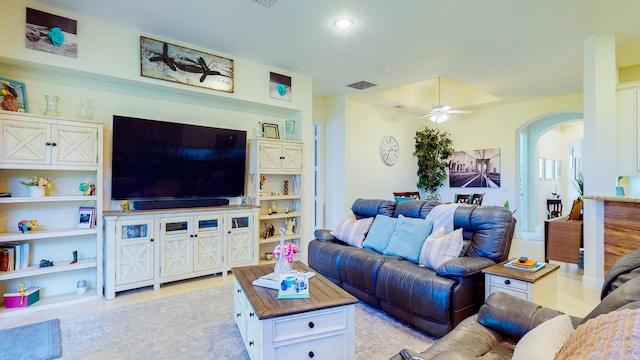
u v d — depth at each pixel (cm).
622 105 377
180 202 407
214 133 430
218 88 411
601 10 310
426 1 293
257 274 260
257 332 194
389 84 542
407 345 243
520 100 656
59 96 338
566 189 996
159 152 385
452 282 243
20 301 302
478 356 147
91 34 328
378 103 675
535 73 489
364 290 310
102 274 338
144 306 317
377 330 266
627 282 130
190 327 273
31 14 297
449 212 309
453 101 723
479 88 571
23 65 308
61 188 344
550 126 763
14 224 322
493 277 244
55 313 300
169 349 238
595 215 365
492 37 367
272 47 396
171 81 377
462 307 240
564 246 448
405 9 307
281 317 184
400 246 314
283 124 514
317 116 622
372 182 684
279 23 336
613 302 120
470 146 748
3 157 287
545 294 237
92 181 359
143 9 310
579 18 325
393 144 730
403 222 331
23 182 310
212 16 323
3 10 287
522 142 789
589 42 367
